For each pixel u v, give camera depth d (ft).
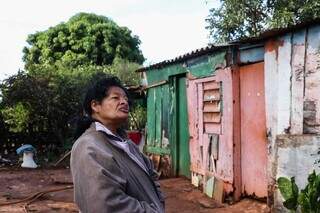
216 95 31.83
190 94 36.63
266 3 51.13
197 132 35.27
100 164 7.60
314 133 23.12
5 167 51.26
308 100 23.47
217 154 31.53
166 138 42.09
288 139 24.23
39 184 40.24
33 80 56.59
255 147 27.91
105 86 8.47
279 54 25.38
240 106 29.50
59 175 45.09
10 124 57.57
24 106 56.75
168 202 30.91
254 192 28.09
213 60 31.99
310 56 23.31
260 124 27.43
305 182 23.07
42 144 58.70
